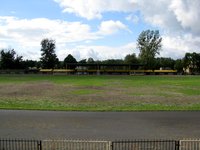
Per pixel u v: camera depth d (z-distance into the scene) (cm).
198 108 3538
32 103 3975
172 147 1798
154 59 16488
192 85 7381
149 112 3212
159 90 5997
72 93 5309
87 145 1806
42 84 7356
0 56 18250
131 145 1847
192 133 2236
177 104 3966
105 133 2222
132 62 19000
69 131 2278
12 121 2672
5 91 5600
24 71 16662
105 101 4253
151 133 2231
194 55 18125
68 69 16912
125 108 3522
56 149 1719
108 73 16162
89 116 2938
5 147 1762
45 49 19450
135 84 7656
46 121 2675
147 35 16150
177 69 18725
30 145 1808
